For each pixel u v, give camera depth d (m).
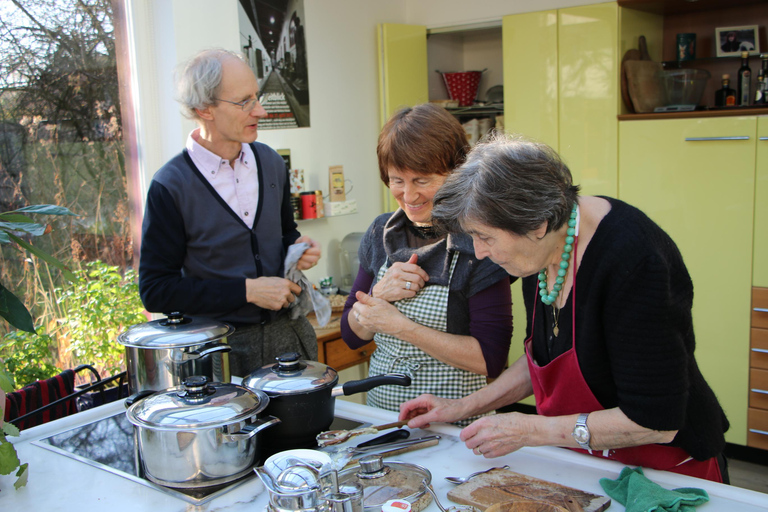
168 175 1.83
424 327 1.58
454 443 1.31
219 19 2.86
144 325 1.50
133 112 2.78
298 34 3.25
